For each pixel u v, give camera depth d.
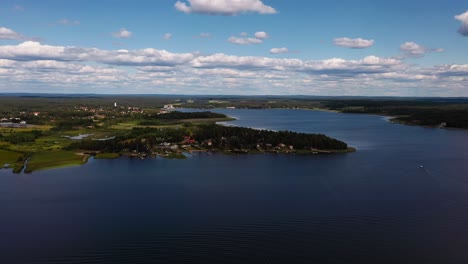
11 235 106.69
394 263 91.38
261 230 109.12
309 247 99.00
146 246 99.62
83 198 138.62
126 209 126.31
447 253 96.12
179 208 127.12
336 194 142.25
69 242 102.12
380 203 131.38
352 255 95.00
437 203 131.50
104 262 92.12
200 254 95.69
